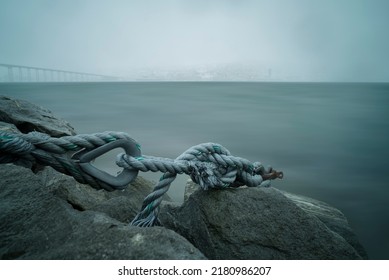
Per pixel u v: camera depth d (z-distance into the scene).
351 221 5.77
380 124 16.92
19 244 1.42
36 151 1.66
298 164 9.28
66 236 1.45
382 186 7.41
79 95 39.66
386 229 5.50
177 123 17.25
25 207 1.62
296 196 4.47
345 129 15.51
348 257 1.95
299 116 20.50
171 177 1.95
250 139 12.97
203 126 16.20
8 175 1.85
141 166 1.81
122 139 1.78
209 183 1.98
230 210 2.05
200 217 2.11
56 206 1.64
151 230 1.48
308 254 1.95
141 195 3.35
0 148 1.56
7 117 4.55
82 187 2.83
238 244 1.96
